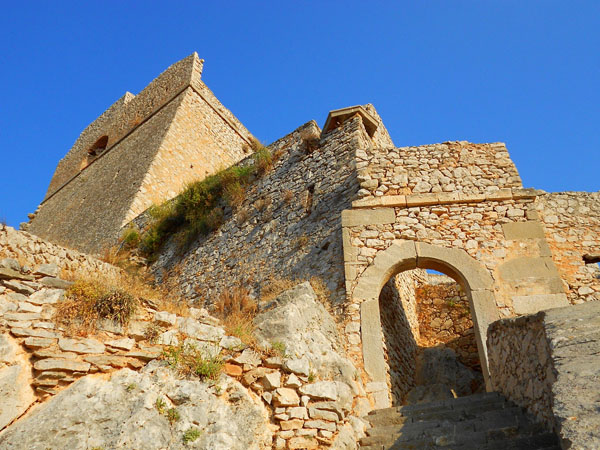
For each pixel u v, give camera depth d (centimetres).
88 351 468
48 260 841
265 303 789
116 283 567
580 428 272
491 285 809
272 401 525
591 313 420
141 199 1814
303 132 1216
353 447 529
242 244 1160
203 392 479
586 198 987
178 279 1270
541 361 437
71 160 3034
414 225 895
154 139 2142
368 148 1108
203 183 1421
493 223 882
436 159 995
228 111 2536
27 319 465
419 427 542
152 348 501
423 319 1285
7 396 414
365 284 834
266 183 1240
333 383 579
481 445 449
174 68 2567
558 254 912
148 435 421
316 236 988
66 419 410
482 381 1024
